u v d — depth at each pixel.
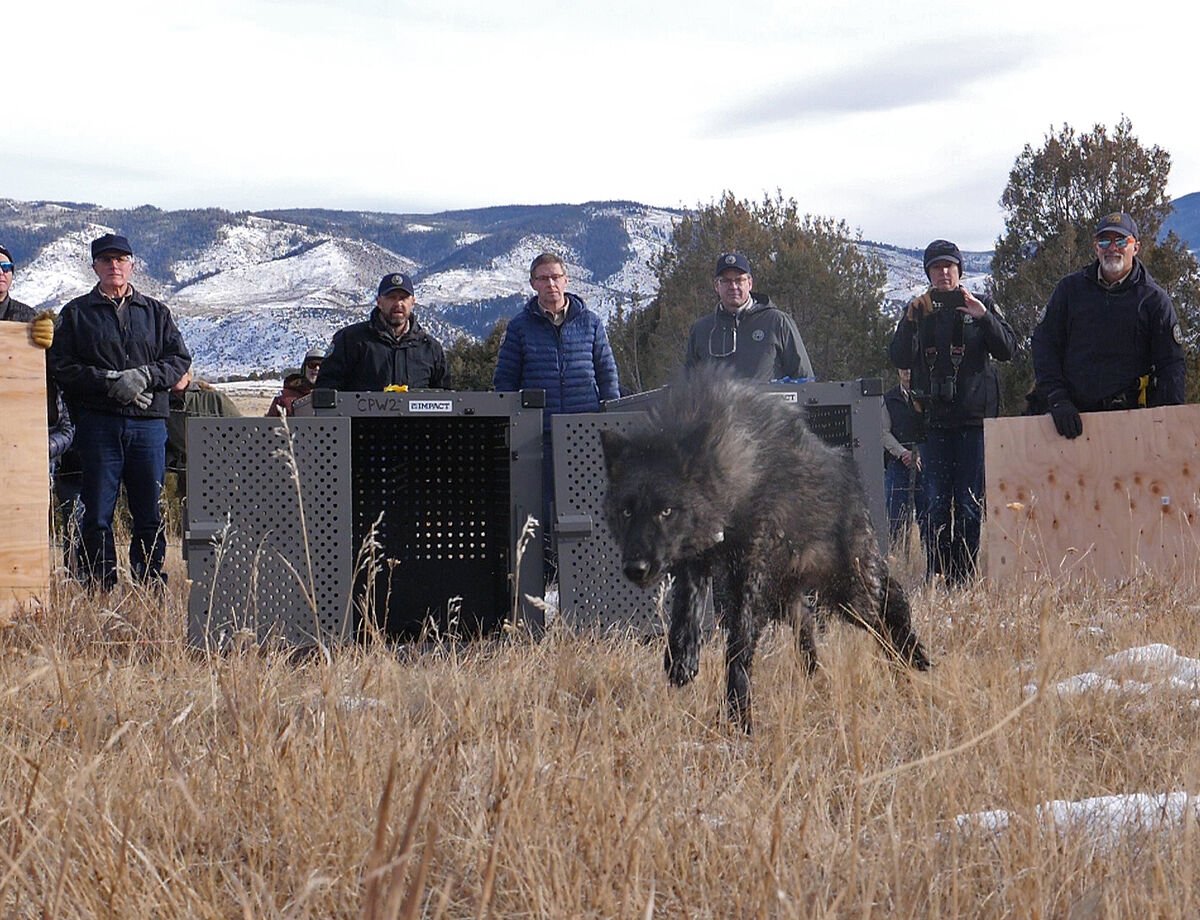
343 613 6.39
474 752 3.63
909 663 5.29
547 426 7.43
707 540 4.89
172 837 3.06
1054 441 8.54
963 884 2.80
